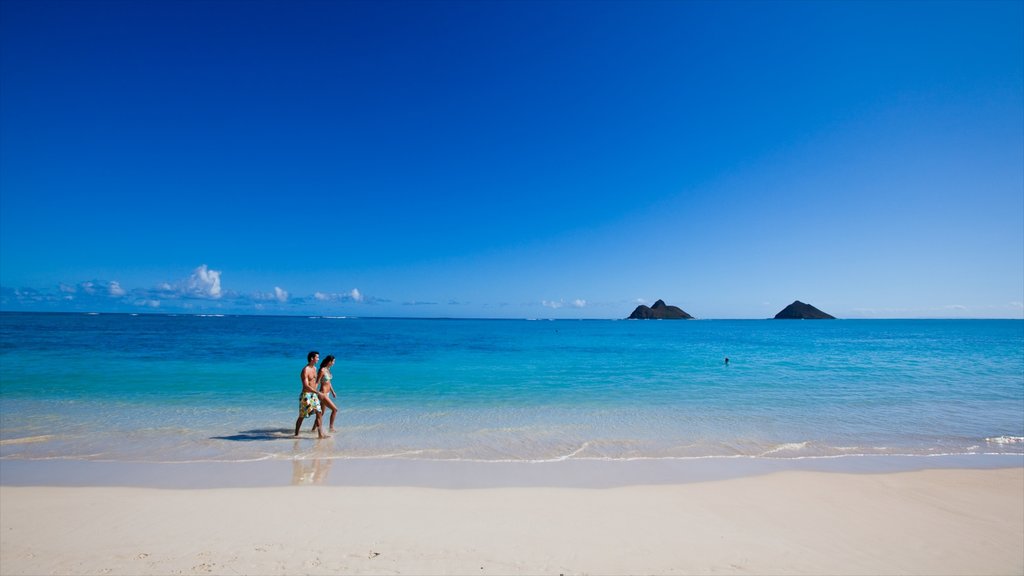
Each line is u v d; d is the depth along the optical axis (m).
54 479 7.70
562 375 21.89
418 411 13.65
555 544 5.41
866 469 8.72
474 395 16.33
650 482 7.88
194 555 5.06
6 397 14.85
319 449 9.68
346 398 15.68
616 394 16.69
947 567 5.05
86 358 25.70
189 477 7.85
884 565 5.07
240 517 6.11
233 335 54.22
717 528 5.96
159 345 35.75
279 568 4.79
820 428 11.88
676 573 4.78
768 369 25.27
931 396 16.56
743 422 12.46
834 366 27.09
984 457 9.55
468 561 4.98
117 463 8.59
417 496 6.96
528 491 7.25
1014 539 5.79
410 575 4.66
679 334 81.75
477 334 69.38
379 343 43.66
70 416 12.38
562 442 10.43
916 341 60.16
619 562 5.00
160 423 11.73
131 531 5.68
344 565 4.87
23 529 5.71
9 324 77.38
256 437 10.58
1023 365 28.09
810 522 6.21
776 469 8.68
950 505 6.89
